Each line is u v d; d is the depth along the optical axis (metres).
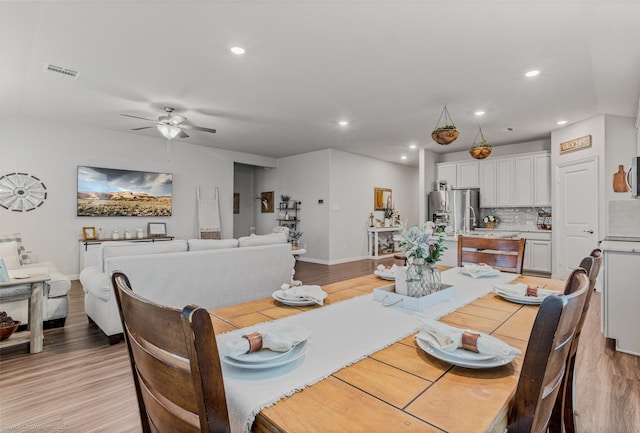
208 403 0.57
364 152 7.79
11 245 3.94
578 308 0.74
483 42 2.79
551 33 2.63
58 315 3.32
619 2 2.21
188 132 5.91
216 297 3.43
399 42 2.81
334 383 0.78
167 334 0.60
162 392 0.67
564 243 5.45
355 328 1.15
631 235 3.33
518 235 5.96
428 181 7.45
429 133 5.93
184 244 3.36
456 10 2.36
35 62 3.19
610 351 2.75
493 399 0.71
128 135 6.11
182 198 6.83
